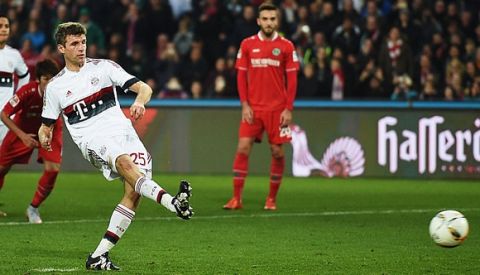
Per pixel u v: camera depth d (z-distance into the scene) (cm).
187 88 6644
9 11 7262
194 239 3375
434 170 5697
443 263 2905
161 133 5825
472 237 3481
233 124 5803
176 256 2991
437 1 6975
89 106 2691
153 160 5841
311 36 6756
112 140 2647
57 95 2706
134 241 3306
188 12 7388
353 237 3472
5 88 4222
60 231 3528
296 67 4316
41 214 4044
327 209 4341
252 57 4312
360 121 5738
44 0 7294
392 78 6269
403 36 6406
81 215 4025
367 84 6262
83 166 5916
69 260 2877
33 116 3766
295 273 2712
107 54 7019
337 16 6838
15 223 3747
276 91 4322
